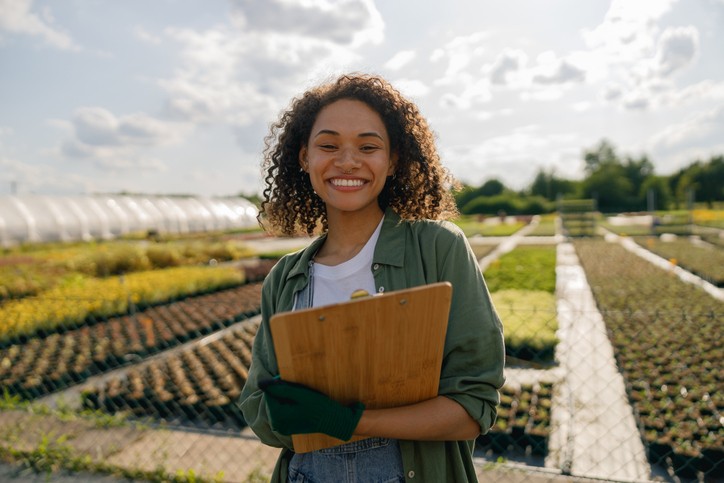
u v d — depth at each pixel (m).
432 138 1.65
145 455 4.11
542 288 12.38
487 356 1.27
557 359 6.73
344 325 1.09
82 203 41.31
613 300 11.23
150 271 16.39
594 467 4.36
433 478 1.30
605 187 75.50
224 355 7.12
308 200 1.83
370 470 1.33
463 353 1.27
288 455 1.52
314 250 1.54
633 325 8.08
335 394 1.16
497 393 1.28
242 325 9.35
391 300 1.09
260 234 43.34
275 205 1.83
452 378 1.25
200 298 12.48
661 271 15.77
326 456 1.37
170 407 5.58
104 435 4.43
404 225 1.49
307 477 1.41
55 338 8.21
